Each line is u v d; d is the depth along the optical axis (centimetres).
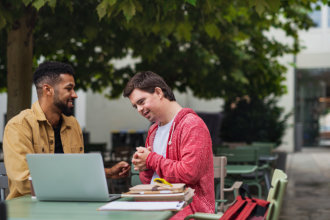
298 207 675
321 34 1892
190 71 884
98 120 1834
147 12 445
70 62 830
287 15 735
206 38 866
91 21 554
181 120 246
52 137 269
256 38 905
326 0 604
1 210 134
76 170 205
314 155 1838
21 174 240
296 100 2031
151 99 247
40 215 178
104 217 173
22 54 523
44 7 541
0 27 442
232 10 616
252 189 798
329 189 877
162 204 192
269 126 1119
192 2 350
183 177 230
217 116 1091
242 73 902
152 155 239
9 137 250
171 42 845
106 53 819
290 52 973
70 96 268
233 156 622
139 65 900
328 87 2122
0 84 837
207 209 238
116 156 732
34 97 1689
